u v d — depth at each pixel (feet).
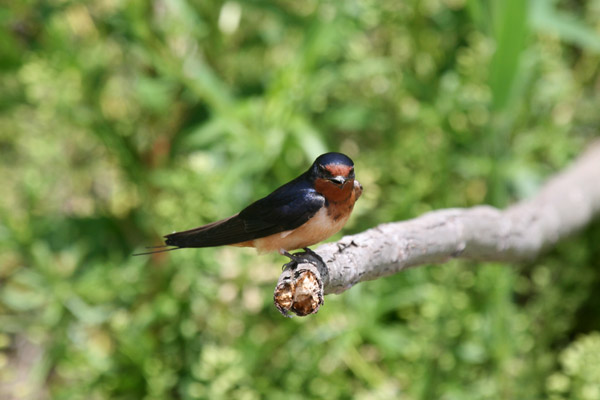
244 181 35.99
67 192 41.04
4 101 38.68
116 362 34.65
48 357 35.14
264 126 34.88
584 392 30.45
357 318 33.32
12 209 39.86
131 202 39.14
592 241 38.01
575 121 40.73
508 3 32.96
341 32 36.99
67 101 34.99
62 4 36.45
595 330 39.81
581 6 44.75
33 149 36.81
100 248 38.40
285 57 39.96
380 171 36.60
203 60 39.37
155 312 33.60
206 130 34.53
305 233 22.84
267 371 35.12
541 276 37.19
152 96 36.06
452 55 40.75
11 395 39.45
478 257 26.00
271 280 34.91
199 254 32.68
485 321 34.09
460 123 38.22
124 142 37.60
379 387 33.58
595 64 41.83
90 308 35.01
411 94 38.96
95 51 36.94
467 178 39.27
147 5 37.78
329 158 22.56
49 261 34.19
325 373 34.09
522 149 37.88
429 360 33.55
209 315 34.47
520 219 27.68
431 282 35.88
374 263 21.35
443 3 41.04
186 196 32.83
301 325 34.30
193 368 33.30
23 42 40.29
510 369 34.55
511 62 34.27
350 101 39.47
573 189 32.53
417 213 35.73
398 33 39.50
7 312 38.32
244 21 41.19
